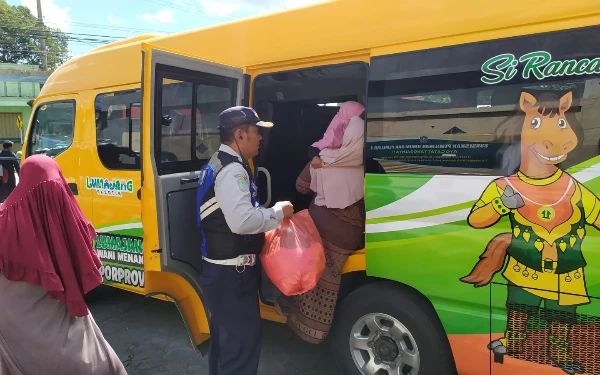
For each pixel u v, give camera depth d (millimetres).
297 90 3518
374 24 2662
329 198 2820
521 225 2193
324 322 2752
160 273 2867
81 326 2164
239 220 2260
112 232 3885
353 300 2785
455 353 2406
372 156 2666
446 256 2398
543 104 2160
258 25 3199
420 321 2512
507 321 2236
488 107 2305
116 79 3893
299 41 3000
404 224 2535
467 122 2363
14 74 23188
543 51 2156
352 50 2758
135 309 4535
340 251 2801
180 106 2947
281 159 3777
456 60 2387
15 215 1941
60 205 2037
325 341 3734
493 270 2266
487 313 2295
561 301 2096
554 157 2133
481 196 2303
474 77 2338
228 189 2311
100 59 4039
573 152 2090
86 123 4113
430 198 2455
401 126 2564
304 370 3275
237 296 2457
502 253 2238
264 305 3291
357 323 2791
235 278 2441
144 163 2682
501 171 2273
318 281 2789
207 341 3076
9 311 1979
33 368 2021
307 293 2814
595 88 2041
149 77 2615
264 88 3469
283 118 3736
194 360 3480
